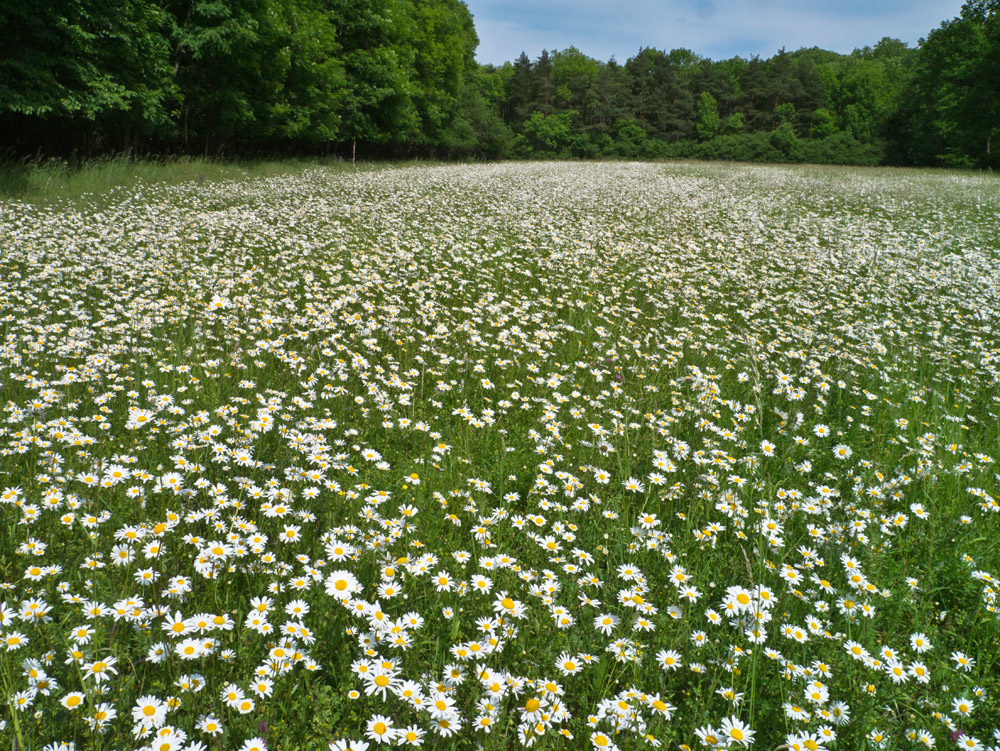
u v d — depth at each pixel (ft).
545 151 319.27
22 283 23.89
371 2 132.46
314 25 110.11
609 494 13.67
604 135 319.06
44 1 52.75
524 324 26.08
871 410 18.99
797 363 23.50
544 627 9.53
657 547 11.35
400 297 27.99
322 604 9.56
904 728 8.49
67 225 36.09
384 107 139.85
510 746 7.80
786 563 11.66
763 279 36.73
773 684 9.02
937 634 10.49
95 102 60.34
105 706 7.24
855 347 25.25
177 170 65.41
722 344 25.17
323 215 47.14
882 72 364.17
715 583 10.98
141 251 31.35
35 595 9.09
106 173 55.88
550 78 327.26
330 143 145.69
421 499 12.54
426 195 63.98
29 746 6.53
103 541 10.46
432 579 9.95
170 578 9.39
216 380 17.42
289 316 23.56
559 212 57.93
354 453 14.66
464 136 206.39
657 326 27.27
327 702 8.03
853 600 10.49
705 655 9.34
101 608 8.41
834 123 333.21
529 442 16.24
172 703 7.26
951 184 96.78
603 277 34.63
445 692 7.68
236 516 10.76
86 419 14.19
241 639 8.76
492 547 11.18
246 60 87.71
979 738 8.58
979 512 13.84
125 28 65.72
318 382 18.30
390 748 7.32
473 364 21.04
